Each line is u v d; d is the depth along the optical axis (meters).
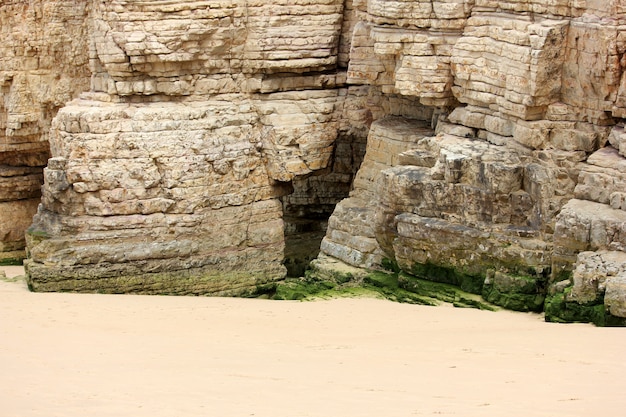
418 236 28.19
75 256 30.30
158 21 30.98
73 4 37.16
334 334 21.97
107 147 30.67
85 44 37.56
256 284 32.25
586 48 26.16
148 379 15.66
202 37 31.59
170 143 31.06
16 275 34.12
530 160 27.12
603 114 26.31
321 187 36.44
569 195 26.53
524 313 26.09
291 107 32.81
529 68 26.72
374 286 29.88
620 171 25.06
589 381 15.10
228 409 13.28
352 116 33.34
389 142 31.30
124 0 30.88
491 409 12.99
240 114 32.38
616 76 25.69
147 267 30.84
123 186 30.75
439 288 27.98
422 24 29.45
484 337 20.98
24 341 20.22
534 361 17.39
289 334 21.89
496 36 27.86
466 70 28.72
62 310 26.25
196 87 32.22
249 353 18.69
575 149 26.70
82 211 30.73
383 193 28.98
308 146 32.75
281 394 14.37
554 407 13.00
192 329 22.77
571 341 20.00
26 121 37.34
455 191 27.62
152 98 32.03
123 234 30.70
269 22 32.19
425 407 13.27
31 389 14.80
